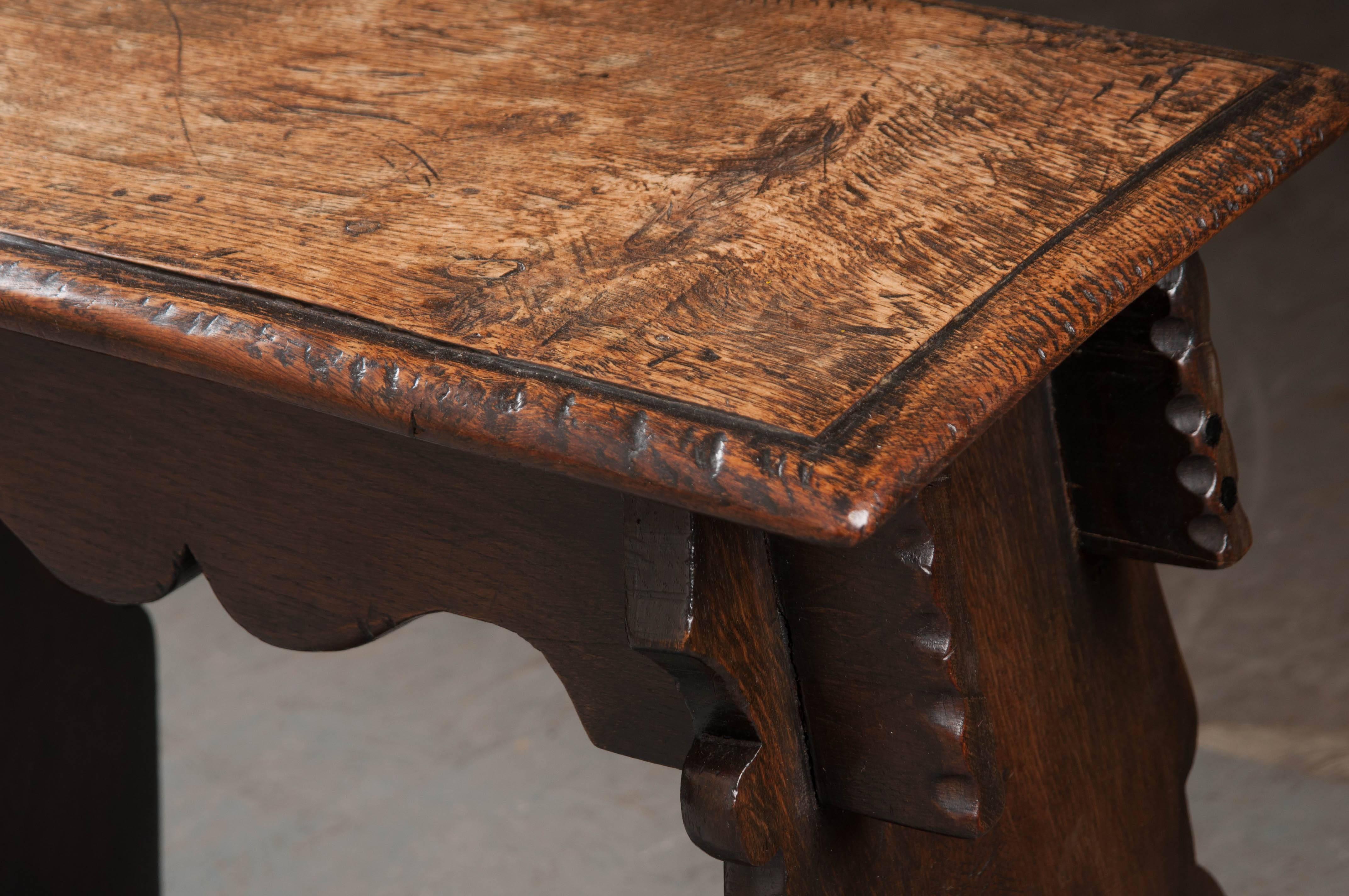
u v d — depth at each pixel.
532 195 0.92
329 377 0.74
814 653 0.88
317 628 0.98
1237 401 2.84
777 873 0.88
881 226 0.86
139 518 1.01
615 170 0.95
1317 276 3.22
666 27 1.21
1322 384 2.86
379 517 0.92
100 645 1.65
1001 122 1.00
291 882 1.97
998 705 1.07
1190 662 2.27
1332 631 2.29
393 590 0.94
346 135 1.02
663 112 1.05
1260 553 2.47
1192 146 0.95
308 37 1.22
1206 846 1.94
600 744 0.93
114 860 1.71
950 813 0.87
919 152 0.96
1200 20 4.41
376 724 2.27
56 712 1.59
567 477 0.83
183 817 2.09
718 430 0.66
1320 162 3.69
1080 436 1.13
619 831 2.04
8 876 1.55
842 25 1.19
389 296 0.80
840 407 0.68
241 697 2.34
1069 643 1.16
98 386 0.98
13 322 0.84
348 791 2.13
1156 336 1.07
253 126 1.04
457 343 0.75
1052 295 0.78
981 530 1.04
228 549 0.99
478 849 2.02
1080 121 0.99
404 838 2.04
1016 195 0.89
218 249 0.85
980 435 0.70
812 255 0.83
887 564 0.83
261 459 0.94
